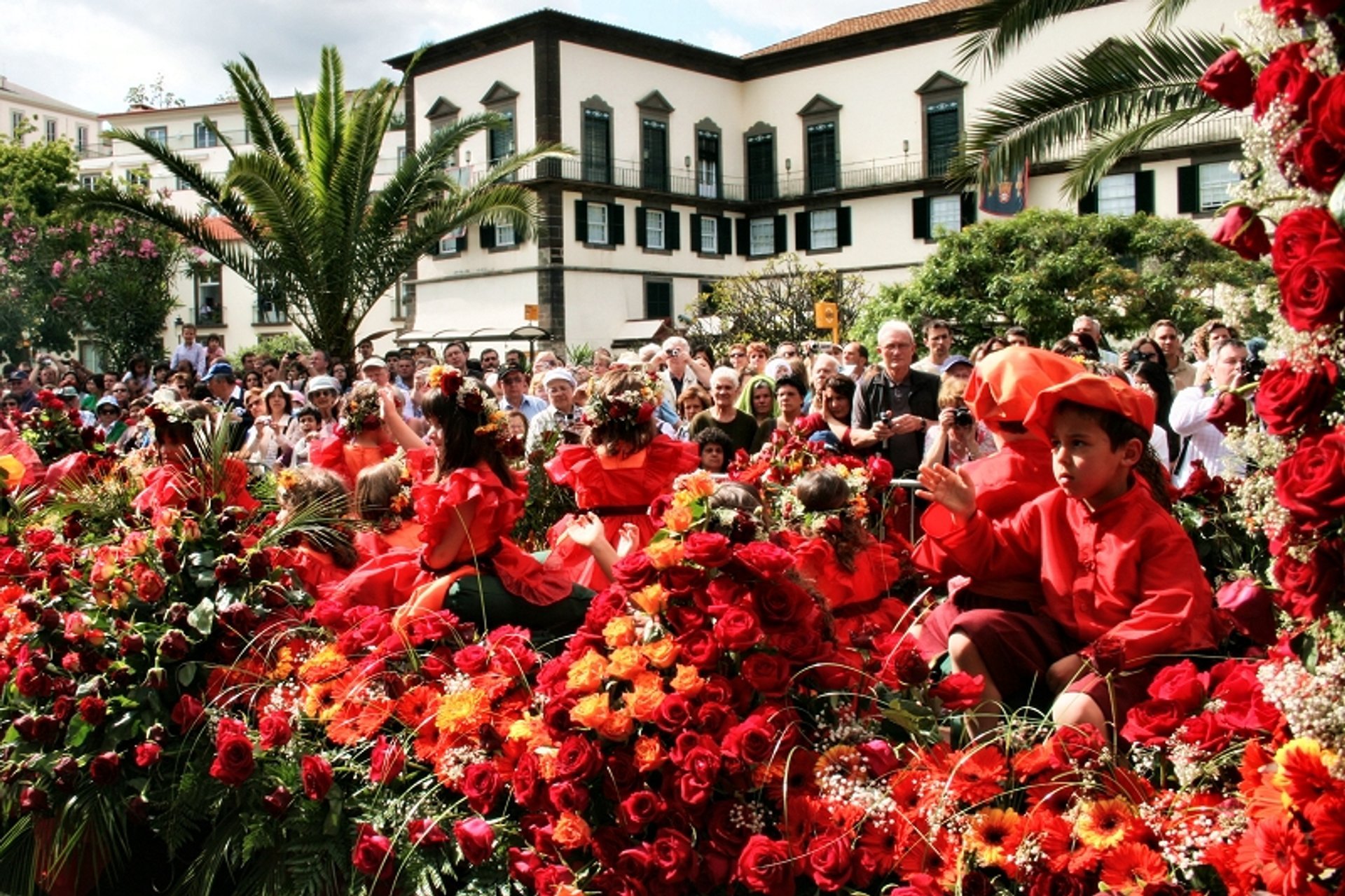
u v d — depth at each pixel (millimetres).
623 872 2678
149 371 17312
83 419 10703
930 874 2537
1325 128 1916
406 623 3719
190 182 19734
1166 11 8039
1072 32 35156
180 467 5340
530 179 37812
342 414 7168
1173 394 8078
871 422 7297
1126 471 3150
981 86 37969
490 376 13859
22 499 5820
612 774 2797
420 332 41219
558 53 37875
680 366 11227
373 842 2979
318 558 4762
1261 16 2225
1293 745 2047
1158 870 2297
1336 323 1966
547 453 7051
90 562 4402
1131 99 8188
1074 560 3281
